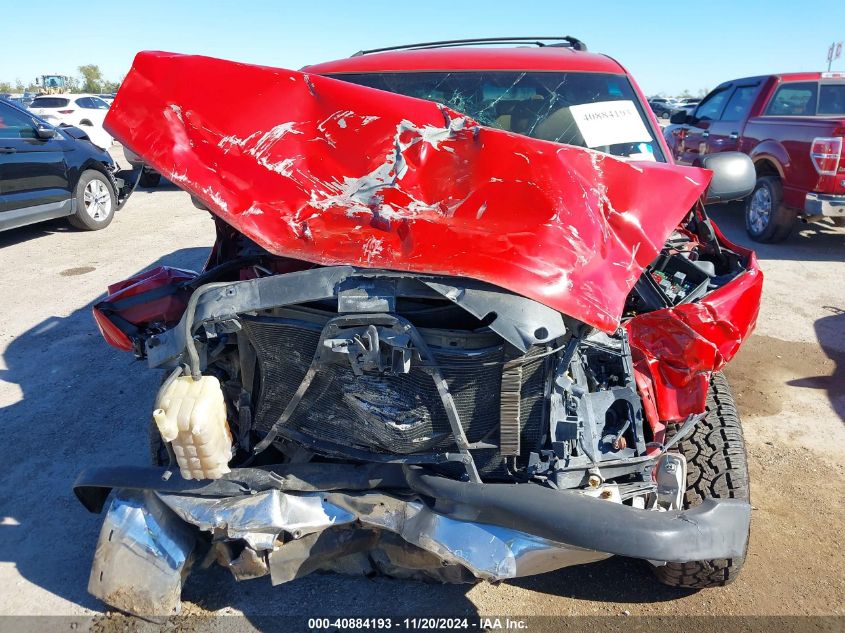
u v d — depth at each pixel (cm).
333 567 259
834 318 567
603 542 182
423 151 237
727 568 245
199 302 211
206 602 265
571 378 225
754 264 309
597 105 353
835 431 392
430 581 255
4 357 494
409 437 213
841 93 839
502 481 221
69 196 847
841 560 288
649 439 235
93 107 2100
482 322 208
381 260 207
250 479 223
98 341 523
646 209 231
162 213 1017
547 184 220
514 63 373
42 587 274
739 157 326
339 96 247
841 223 750
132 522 238
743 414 412
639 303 290
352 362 196
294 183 238
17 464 361
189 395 204
